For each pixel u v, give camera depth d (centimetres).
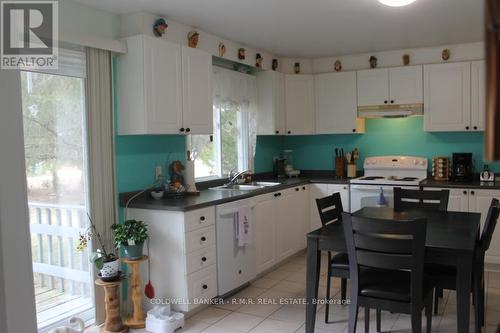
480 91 461
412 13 359
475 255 267
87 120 316
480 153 491
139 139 366
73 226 331
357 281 253
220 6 332
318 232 279
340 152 563
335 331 308
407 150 530
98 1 312
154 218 336
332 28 402
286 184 471
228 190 425
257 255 419
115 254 331
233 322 328
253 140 509
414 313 238
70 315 320
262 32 413
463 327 238
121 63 338
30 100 290
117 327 312
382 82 505
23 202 165
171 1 317
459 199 448
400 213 338
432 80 482
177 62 358
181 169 397
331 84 532
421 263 234
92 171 320
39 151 298
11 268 162
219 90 444
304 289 398
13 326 162
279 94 520
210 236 351
